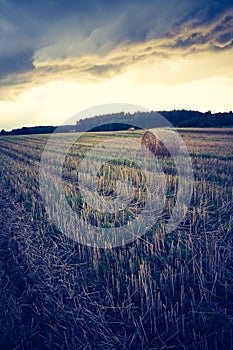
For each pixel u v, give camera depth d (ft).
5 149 84.89
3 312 13.28
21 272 16.49
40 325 12.67
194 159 45.93
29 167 48.55
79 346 11.56
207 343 11.22
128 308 12.91
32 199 28.73
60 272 16.48
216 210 23.38
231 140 75.97
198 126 168.45
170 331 11.87
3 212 26.50
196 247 17.87
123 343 11.64
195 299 13.55
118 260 16.74
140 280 13.99
